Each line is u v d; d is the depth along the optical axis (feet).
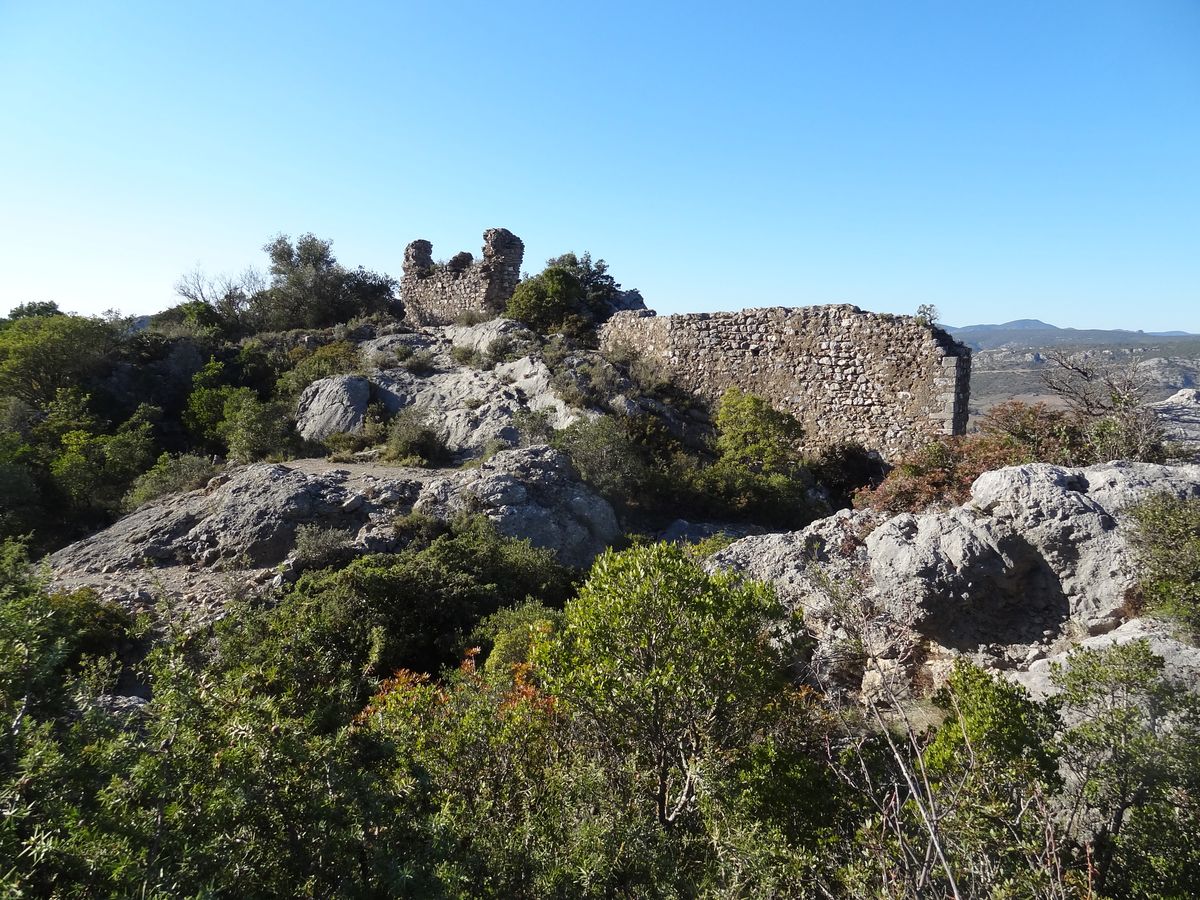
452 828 13.44
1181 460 33.73
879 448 64.13
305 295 108.88
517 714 17.87
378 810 12.54
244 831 11.68
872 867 13.09
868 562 27.55
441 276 101.50
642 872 14.32
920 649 25.86
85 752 11.62
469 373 77.25
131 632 14.58
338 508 48.83
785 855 14.01
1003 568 25.38
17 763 10.46
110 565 44.68
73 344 80.38
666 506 60.08
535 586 41.63
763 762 16.87
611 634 17.51
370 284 115.96
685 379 76.38
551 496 52.70
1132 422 35.86
